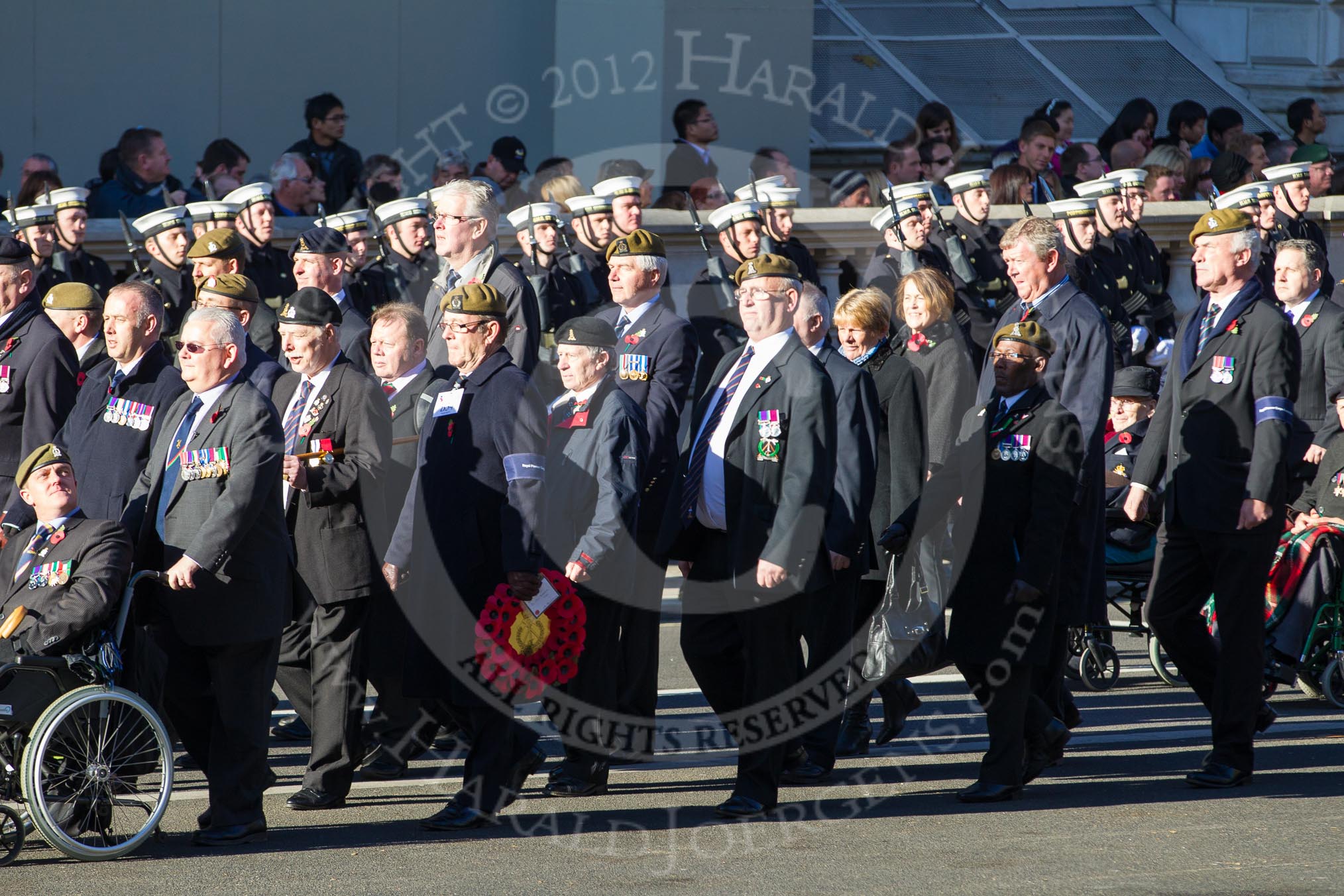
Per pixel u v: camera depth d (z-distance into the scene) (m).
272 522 20.86
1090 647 30.05
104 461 23.56
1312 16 65.62
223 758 20.62
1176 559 23.94
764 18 44.97
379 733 24.22
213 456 20.50
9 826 19.91
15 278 26.70
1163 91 60.84
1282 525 23.12
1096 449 24.39
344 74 52.91
